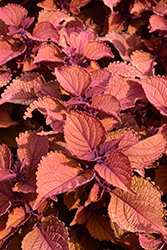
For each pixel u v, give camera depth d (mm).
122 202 847
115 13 1122
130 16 1144
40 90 954
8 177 839
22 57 1006
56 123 872
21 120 1040
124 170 803
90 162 843
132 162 855
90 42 933
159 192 843
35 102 874
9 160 886
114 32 1093
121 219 831
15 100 941
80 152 833
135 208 838
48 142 914
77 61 936
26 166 893
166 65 1085
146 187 850
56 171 809
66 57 943
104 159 835
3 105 1030
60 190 779
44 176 791
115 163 818
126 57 1078
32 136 910
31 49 1002
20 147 903
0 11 964
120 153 822
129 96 915
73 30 1053
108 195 888
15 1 1116
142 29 1178
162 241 870
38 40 954
